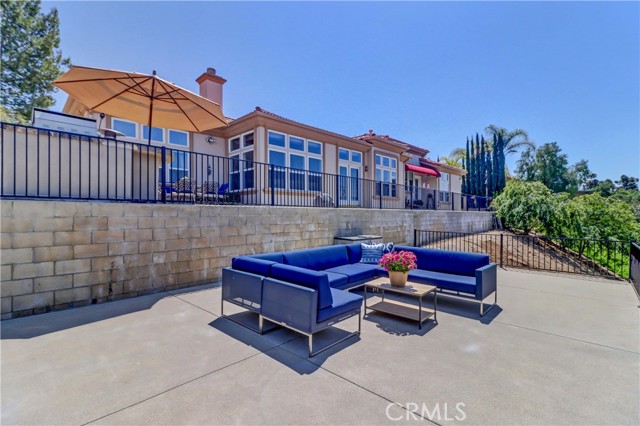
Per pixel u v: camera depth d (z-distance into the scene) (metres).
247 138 9.91
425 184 18.91
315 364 2.77
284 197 8.73
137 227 4.77
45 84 13.84
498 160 25.23
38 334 3.30
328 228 8.02
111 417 1.95
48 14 13.92
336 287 4.76
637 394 2.31
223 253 5.84
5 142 4.18
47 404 2.08
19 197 3.99
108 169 4.80
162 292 5.02
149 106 6.45
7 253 3.71
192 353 2.93
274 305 3.35
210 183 9.07
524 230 13.91
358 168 13.01
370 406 2.12
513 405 2.15
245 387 2.35
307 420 1.95
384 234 9.87
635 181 50.16
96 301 4.39
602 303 4.87
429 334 3.57
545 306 4.71
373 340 3.38
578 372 2.66
